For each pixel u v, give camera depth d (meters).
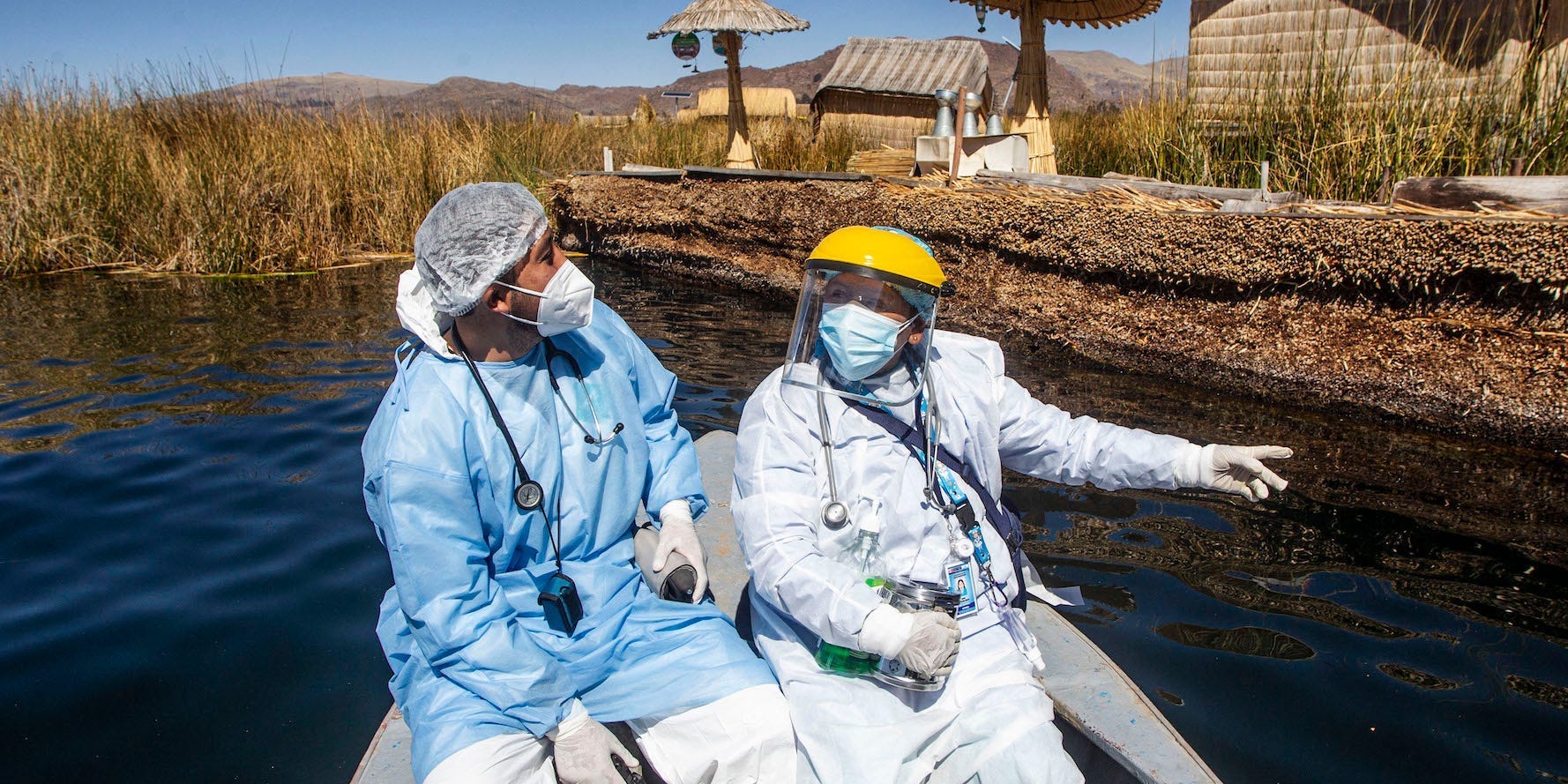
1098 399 5.40
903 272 2.15
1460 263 4.73
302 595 3.31
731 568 3.08
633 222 10.51
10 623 3.14
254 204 9.95
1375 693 2.73
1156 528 3.74
